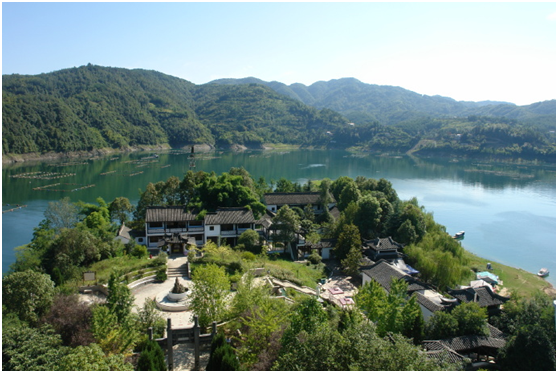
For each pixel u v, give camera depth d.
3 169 186.25
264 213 76.88
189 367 29.55
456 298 46.78
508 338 37.59
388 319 35.81
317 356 23.27
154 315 33.97
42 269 44.59
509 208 126.81
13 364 23.72
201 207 69.56
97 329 27.88
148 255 56.09
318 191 89.38
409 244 66.31
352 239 61.47
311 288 49.81
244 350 27.91
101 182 155.12
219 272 35.06
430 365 23.59
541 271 74.56
